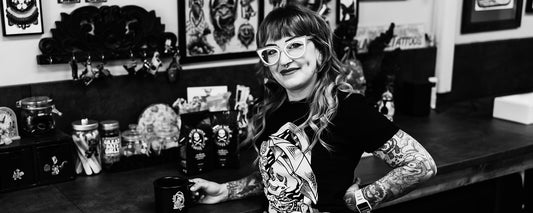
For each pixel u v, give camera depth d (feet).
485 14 10.69
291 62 5.14
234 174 6.84
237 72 8.21
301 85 5.22
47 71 6.87
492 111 9.86
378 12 9.53
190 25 7.71
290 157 5.15
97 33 6.98
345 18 9.02
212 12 7.84
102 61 7.09
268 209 5.53
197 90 7.89
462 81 10.70
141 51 7.32
